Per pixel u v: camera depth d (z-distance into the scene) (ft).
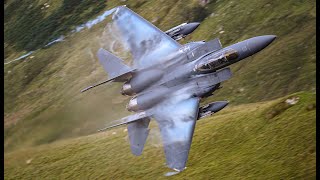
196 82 444.14
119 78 469.16
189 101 442.91
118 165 553.64
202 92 441.27
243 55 428.56
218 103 446.60
